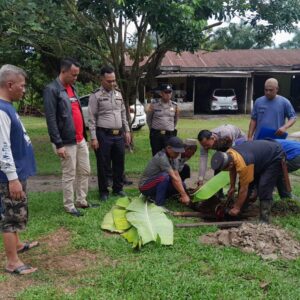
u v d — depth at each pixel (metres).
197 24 8.41
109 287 3.72
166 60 26.20
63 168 5.64
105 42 11.98
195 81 28.16
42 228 5.16
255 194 5.81
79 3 8.53
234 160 4.91
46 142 14.27
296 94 29.23
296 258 4.27
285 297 3.52
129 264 4.16
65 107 5.43
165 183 5.80
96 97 6.24
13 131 3.78
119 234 5.04
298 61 27.02
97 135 6.32
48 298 3.53
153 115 7.48
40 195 6.84
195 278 3.82
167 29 8.27
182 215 5.70
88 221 5.39
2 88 3.77
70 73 5.43
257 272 3.94
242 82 28.34
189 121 22.36
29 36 9.16
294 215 5.71
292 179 8.52
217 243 4.69
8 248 4.00
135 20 9.51
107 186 6.47
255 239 4.59
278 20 10.65
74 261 4.32
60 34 9.55
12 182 3.70
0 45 10.38
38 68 14.10
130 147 11.88
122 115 6.58
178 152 5.61
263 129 6.54
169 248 4.57
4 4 7.77
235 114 26.36
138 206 5.40
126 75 11.85
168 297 3.52
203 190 5.64
